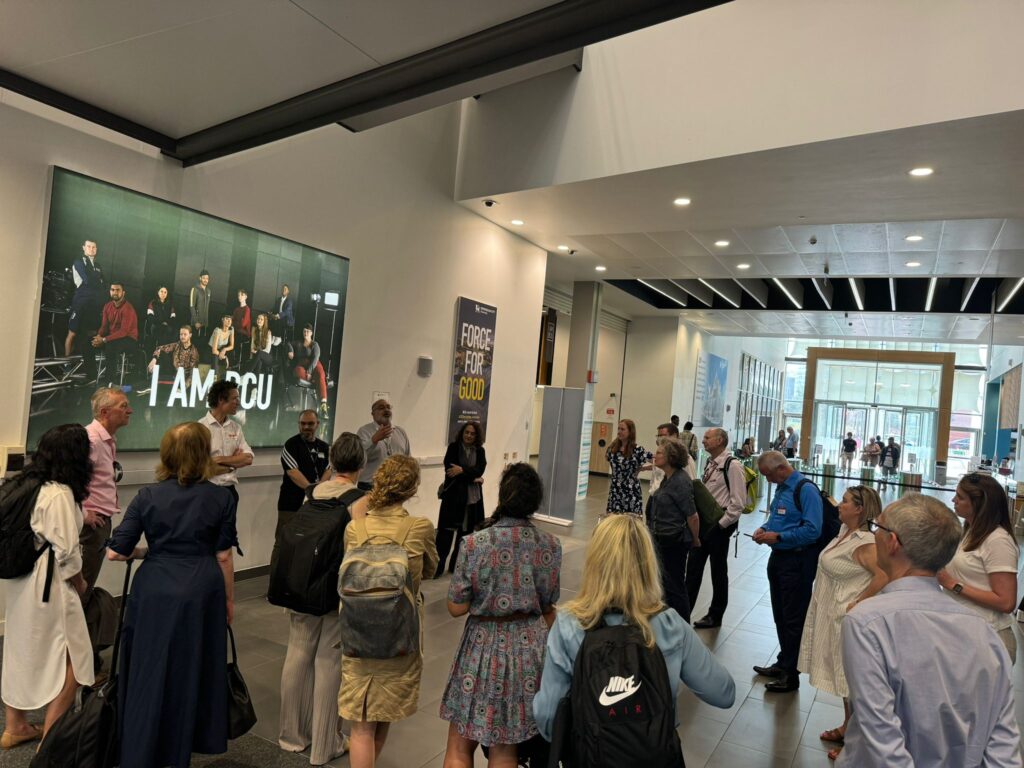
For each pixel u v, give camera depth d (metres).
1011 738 1.48
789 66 5.22
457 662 2.50
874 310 14.52
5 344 4.25
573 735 1.63
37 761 2.42
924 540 1.60
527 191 7.29
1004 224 7.30
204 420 4.77
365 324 7.05
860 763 1.54
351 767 2.75
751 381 28.36
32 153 4.36
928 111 4.53
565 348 18.64
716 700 1.86
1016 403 20.20
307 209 6.32
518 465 2.60
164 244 5.09
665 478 4.86
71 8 3.34
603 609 1.79
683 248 9.88
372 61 3.80
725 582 5.70
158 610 2.53
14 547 2.80
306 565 2.92
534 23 3.32
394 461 2.85
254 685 3.83
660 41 6.09
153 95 4.33
